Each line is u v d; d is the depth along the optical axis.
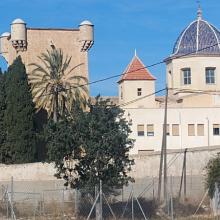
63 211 54.12
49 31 110.38
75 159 48.91
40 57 101.12
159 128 101.12
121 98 116.94
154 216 51.16
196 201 59.53
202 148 80.38
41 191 66.06
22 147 87.62
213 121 102.69
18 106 88.50
